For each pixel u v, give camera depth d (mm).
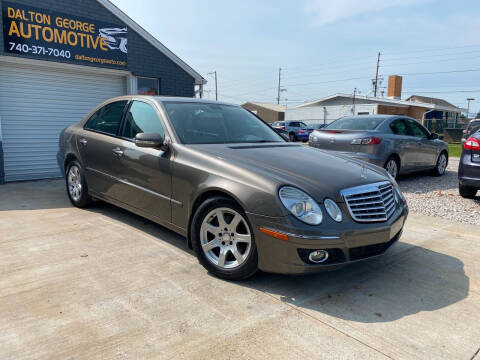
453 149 20203
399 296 3006
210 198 3182
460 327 2592
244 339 2373
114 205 4980
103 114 4949
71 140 5234
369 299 2941
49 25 7766
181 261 3518
